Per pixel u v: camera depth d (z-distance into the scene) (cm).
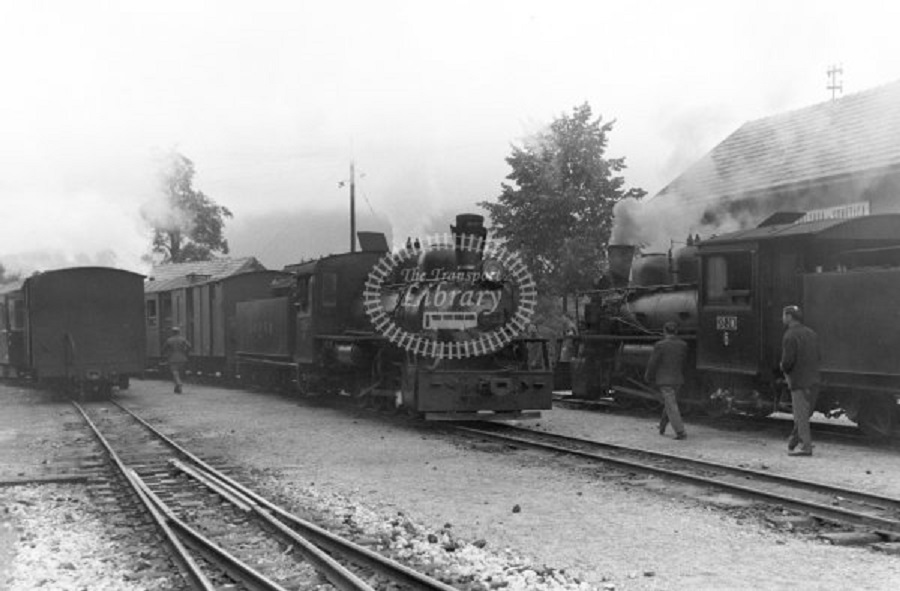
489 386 1383
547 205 2083
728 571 621
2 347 2600
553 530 747
